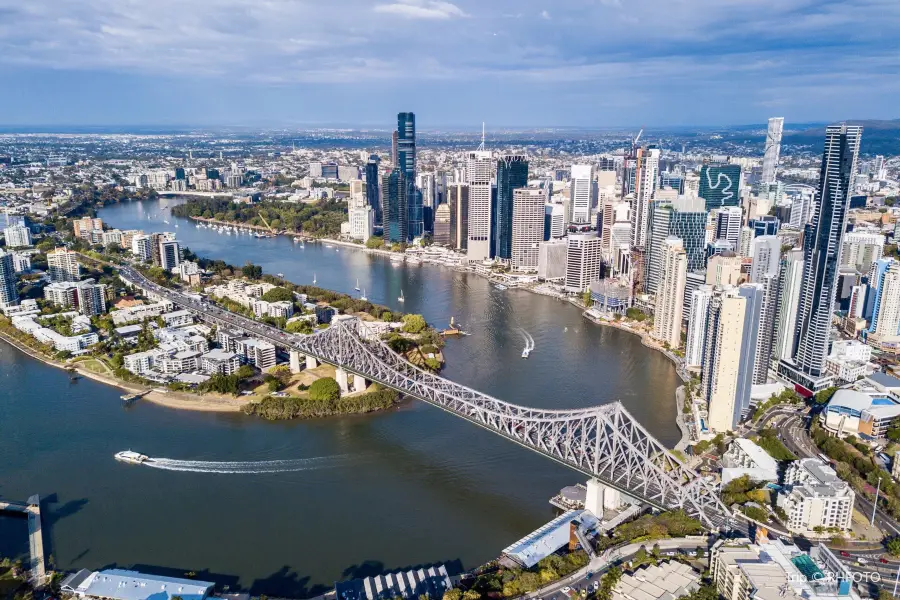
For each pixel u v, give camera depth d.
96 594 197.38
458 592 194.12
